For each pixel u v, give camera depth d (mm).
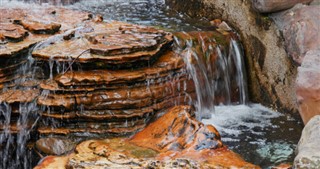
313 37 6625
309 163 5062
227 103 7734
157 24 8586
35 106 6504
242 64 7926
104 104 6492
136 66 6758
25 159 6527
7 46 6793
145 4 9977
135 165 5547
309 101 6164
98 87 6504
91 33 7320
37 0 9750
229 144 6516
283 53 7223
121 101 6531
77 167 5559
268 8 7164
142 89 6668
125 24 7957
